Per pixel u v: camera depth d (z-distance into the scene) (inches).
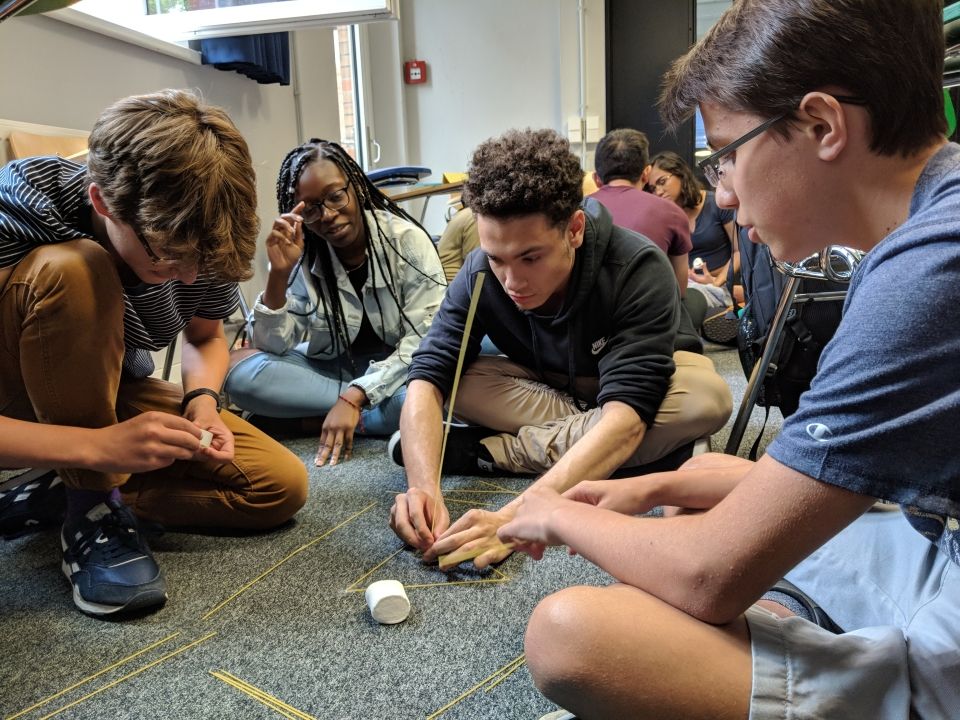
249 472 49.7
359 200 70.6
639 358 51.7
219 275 37.7
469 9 175.0
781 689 22.9
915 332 18.8
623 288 54.1
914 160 21.7
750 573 21.9
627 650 23.2
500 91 178.2
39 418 40.9
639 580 24.7
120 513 44.8
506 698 33.5
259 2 95.3
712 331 117.6
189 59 99.9
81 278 38.2
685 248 86.7
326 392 74.5
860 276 21.4
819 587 31.7
